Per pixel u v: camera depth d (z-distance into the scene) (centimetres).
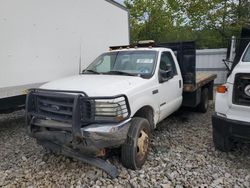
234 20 2778
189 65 645
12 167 445
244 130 421
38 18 592
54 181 395
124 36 955
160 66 539
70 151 421
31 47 580
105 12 826
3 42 522
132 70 527
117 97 382
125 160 420
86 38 741
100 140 376
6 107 554
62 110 396
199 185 382
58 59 651
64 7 659
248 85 421
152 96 486
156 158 466
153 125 501
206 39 2928
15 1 540
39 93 418
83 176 406
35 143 553
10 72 538
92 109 377
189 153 489
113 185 384
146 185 382
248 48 491
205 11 2859
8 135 615
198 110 800
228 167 436
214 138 475
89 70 567
